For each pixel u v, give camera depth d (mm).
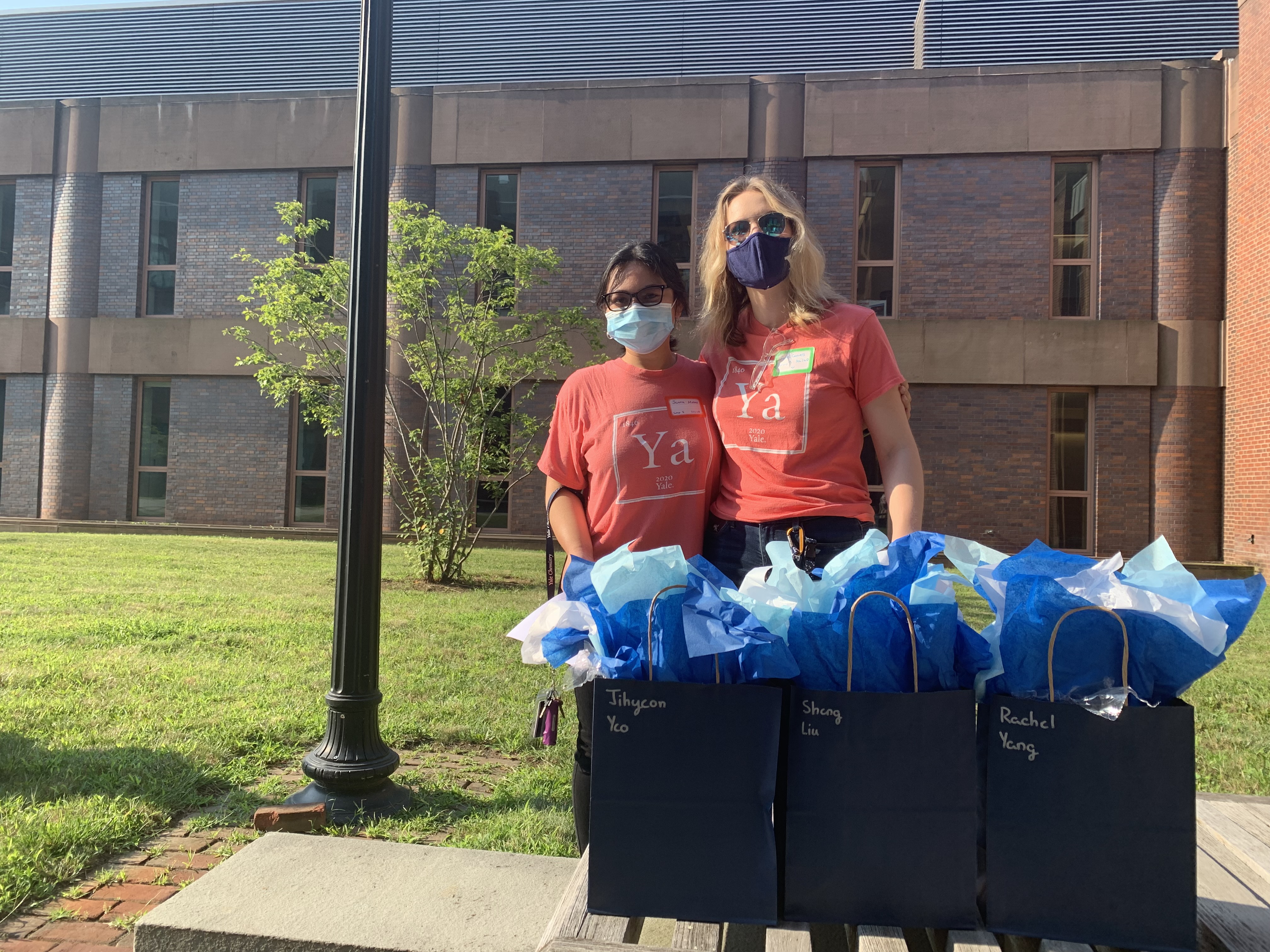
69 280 15945
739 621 1418
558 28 16531
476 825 3221
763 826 1372
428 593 9398
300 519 15570
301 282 10203
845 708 1358
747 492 1867
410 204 10492
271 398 15570
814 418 1820
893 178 14070
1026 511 13508
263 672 5387
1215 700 5344
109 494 15922
